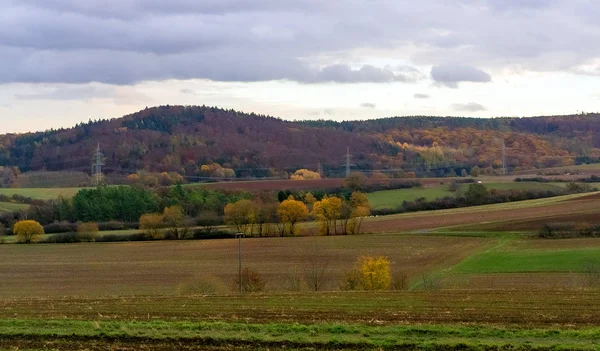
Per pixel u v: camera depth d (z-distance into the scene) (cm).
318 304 3719
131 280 6925
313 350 2583
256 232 10350
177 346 2639
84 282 6838
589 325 3036
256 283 5769
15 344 2681
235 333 2822
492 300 3791
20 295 5906
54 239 9881
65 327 2983
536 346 2589
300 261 7906
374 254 8262
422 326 2977
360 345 2634
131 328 2939
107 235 10106
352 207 10800
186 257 8412
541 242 8400
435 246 8719
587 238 8462
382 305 3659
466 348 2600
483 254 7744
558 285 5366
